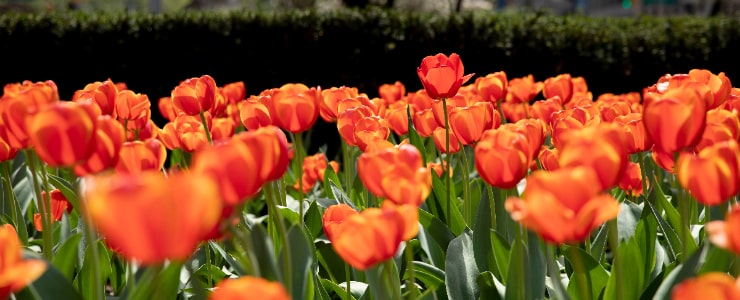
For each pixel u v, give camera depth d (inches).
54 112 83.6
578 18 407.8
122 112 118.0
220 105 126.3
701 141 94.7
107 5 1347.2
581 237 80.3
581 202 80.1
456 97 119.4
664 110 88.7
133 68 357.7
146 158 95.1
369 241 84.4
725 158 84.3
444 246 110.4
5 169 110.1
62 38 355.3
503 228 110.5
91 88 115.6
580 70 350.9
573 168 83.0
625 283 99.6
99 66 356.8
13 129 94.0
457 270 101.8
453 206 115.3
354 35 358.0
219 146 81.1
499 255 101.4
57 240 120.3
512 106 160.2
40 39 354.3
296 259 92.0
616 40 351.6
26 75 355.9
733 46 352.2
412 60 357.7
